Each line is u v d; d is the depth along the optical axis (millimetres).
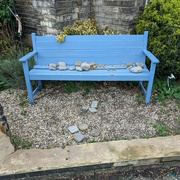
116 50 2619
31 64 2898
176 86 2750
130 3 2863
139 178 1732
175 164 1825
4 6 3555
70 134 2051
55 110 2418
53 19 3033
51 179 1747
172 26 2465
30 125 2174
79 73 2387
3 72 2982
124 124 2178
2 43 3771
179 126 2133
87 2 3318
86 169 1716
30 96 2473
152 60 2172
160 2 2734
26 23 3693
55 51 2643
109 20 3254
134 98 2607
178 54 2600
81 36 2578
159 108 2410
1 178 1649
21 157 1739
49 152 1790
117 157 1714
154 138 1934
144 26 2793
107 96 2662
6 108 2457
